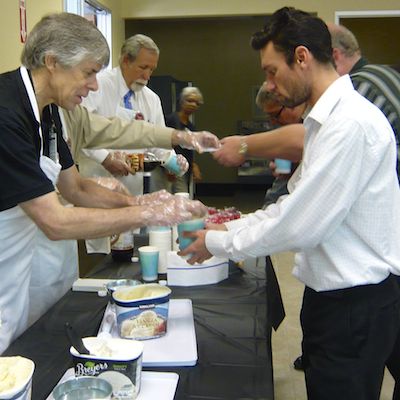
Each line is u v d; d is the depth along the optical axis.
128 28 8.52
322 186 1.13
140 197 1.78
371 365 1.25
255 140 1.91
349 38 1.78
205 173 9.49
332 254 1.22
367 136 1.12
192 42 9.00
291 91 1.25
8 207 1.26
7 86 1.30
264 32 1.25
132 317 1.26
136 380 1.00
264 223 1.23
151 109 3.27
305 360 1.41
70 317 1.44
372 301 1.23
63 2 4.02
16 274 1.41
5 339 1.30
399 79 1.65
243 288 1.69
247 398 1.02
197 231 1.38
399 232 1.25
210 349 1.25
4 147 1.21
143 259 1.73
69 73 1.31
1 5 2.89
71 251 1.89
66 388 0.89
